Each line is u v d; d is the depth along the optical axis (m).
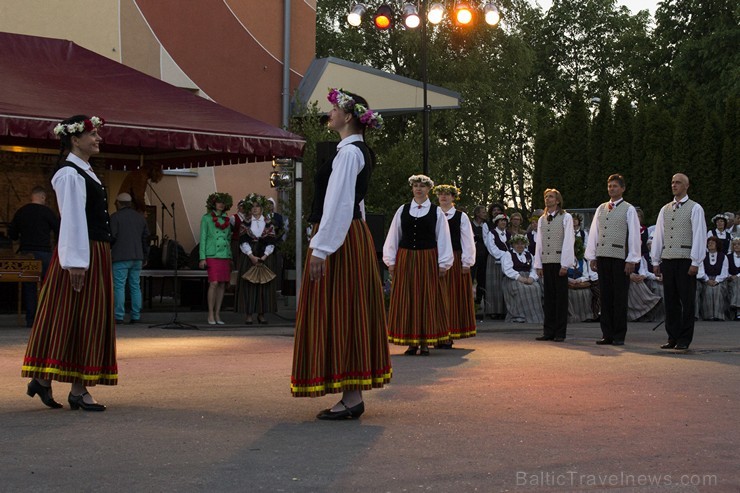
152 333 12.20
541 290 15.39
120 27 17.97
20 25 17.09
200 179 18.69
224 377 7.72
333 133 17.64
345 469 4.39
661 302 16.16
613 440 5.10
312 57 20.45
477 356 9.57
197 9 18.88
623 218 11.33
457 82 30.61
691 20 39.00
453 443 5.00
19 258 12.84
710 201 26.95
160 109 13.99
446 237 9.87
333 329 5.67
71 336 6.00
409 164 17.66
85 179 5.96
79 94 13.67
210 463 4.51
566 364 8.73
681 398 6.60
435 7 17.48
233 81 19.33
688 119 27.23
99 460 4.56
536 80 49.00
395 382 7.43
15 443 4.95
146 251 14.02
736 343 11.59
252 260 13.98
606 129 29.08
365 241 5.78
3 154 16.25
